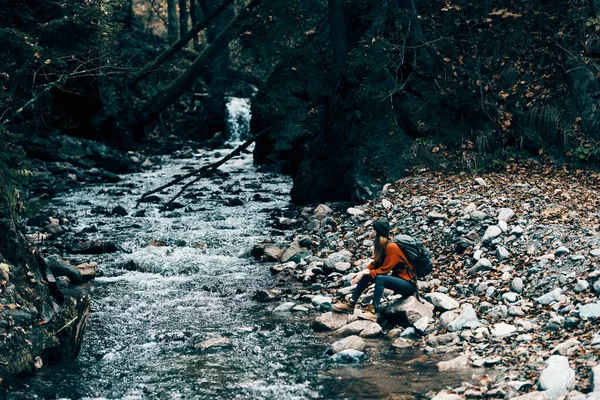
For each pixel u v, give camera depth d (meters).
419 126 13.97
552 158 13.46
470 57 14.74
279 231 12.40
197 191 18.22
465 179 12.79
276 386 5.71
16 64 10.85
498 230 9.00
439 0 15.41
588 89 13.77
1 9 10.96
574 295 6.94
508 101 14.13
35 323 6.50
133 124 26.97
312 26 16.22
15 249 7.12
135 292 9.25
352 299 7.66
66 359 6.53
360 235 10.84
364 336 7.07
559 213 9.52
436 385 5.50
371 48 13.17
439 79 14.47
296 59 14.32
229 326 7.66
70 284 9.55
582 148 13.26
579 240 8.16
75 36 11.50
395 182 13.09
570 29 14.20
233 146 29.62
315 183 14.53
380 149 13.54
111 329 7.61
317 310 8.22
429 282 8.27
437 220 10.33
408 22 14.12
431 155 13.60
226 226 13.27
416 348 6.59
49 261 9.72
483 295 7.66
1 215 7.33
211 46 26.14
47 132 22.12
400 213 11.30
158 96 27.05
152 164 24.56
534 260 8.04
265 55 14.54
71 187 19.50
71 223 13.99
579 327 6.22
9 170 8.08
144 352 6.79
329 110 14.76
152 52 29.98
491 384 5.36
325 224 12.05
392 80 13.52
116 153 22.75
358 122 13.91
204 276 10.05
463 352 6.30
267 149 23.64
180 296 9.05
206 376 6.03
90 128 25.59
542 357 5.75
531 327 6.51
